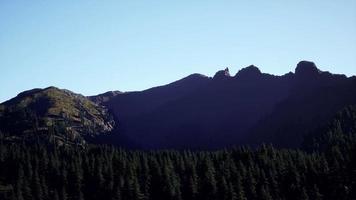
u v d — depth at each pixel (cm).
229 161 16750
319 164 16088
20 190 14550
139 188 15062
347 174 15650
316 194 14575
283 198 14975
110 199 15075
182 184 15650
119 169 16538
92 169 16512
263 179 15388
